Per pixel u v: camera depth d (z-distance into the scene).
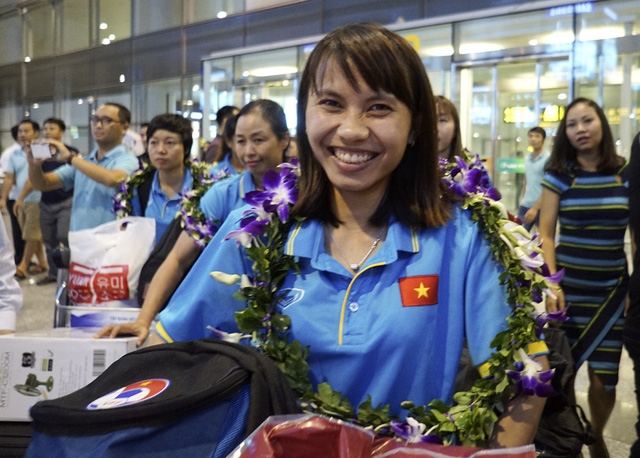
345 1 13.10
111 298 2.81
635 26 9.35
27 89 21.16
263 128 2.80
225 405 1.12
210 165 4.24
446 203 1.38
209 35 15.81
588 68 9.75
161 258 2.84
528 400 1.29
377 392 1.27
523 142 10.68
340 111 1.28
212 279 1.42
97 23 18.58
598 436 3.28
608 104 9.68
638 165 2.50
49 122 8.59
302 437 1.01
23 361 2.05
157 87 17.36
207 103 14.38
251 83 13.75
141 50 17.47
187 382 1.17
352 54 1.25
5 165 9.12
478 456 1.01
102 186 4.41
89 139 19.39
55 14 19.80
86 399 1.21
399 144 1.27
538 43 10.10
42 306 7.11
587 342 3.29
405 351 1.27
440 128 3.13
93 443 1.10
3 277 2.25
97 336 2.19
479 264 1.32
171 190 3.64
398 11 12.27
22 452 2.01
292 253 1.34
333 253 1.36
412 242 1.32
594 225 3.29
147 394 1.15
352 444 1.01
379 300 1.30
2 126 22.16
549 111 10.34
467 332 1.32
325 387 1.26
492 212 1.34
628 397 4.40
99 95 18.86
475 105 10.93
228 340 1.36
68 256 2.85
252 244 1.37
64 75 19.83
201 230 2.61
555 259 3.38
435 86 11.17
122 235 2.87
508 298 1.30
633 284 2.51
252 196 1.39
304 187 1.39
